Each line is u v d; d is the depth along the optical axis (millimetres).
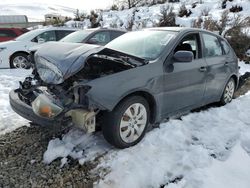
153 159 3408
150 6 24828
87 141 3812
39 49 3787
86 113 3193
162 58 3959
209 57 4918
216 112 5051
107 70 3641
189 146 3721
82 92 3246
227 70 5414
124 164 3299
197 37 4742
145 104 3762
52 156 3473
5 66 9539
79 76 3479
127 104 3508
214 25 13812
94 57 3498
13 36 13047
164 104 4023
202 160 3375
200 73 4582
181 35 4367
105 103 3273
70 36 8406
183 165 3289
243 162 3363
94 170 3229
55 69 3350
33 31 10195
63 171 3232
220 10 18531
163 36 4410
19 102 3662
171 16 16750
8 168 3303
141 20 18359
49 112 3182
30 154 3594
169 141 3822
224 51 5477
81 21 23703
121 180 3033
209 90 4973
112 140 3514
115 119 3428
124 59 3615
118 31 8711
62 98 3320
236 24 13453
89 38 8047
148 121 3883
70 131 4043
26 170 3264
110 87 3316
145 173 3129
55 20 26594
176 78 4098
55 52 3498
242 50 11992
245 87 7332
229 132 4188
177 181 3039
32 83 3943
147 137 3893
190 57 3869
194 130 4238
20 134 4141
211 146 3773
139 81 3572
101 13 24719
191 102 4586
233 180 3051
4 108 5188
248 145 3832
